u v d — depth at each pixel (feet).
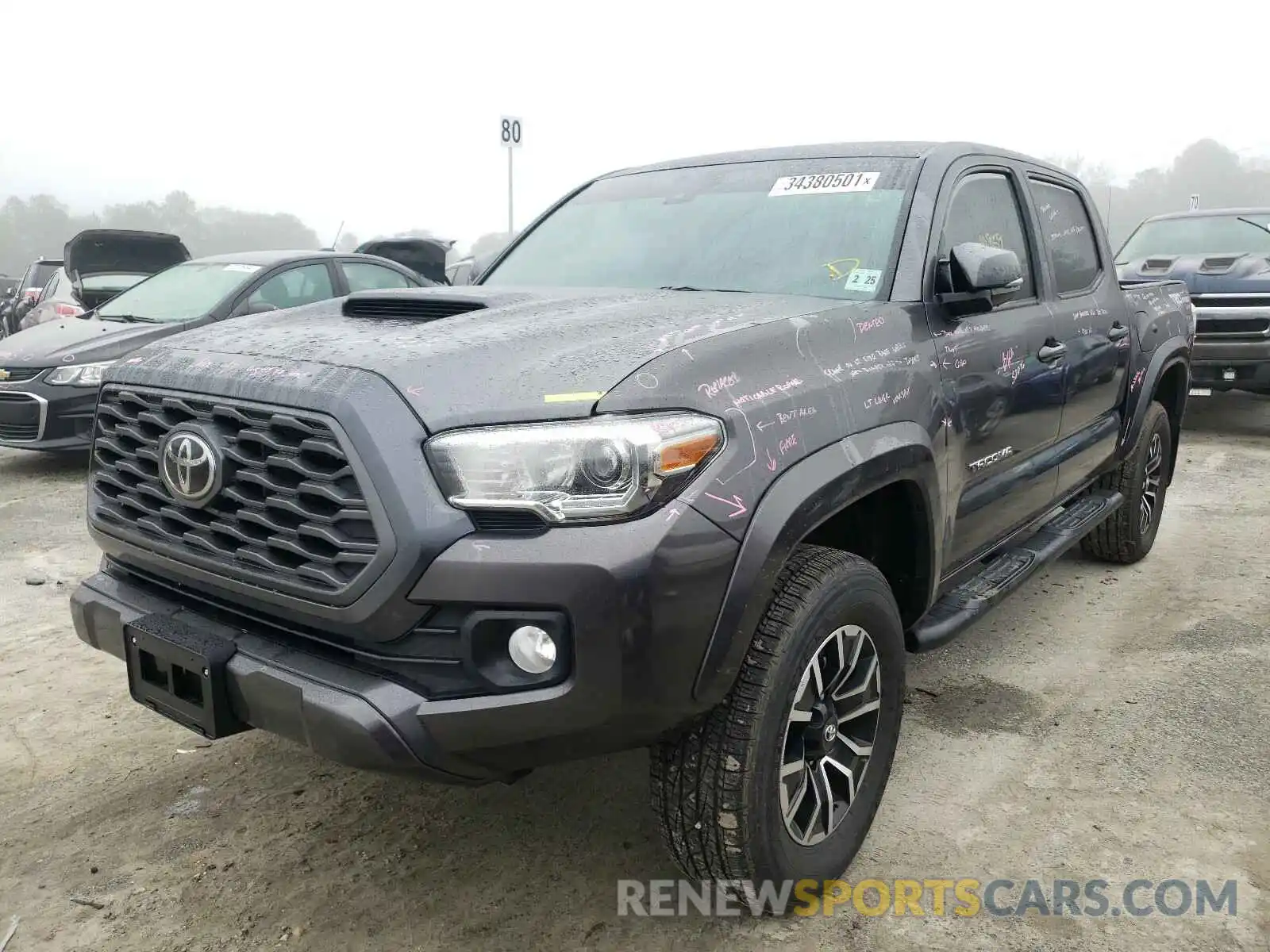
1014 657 13.05
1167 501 21.12
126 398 8.08
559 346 7.30
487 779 6.95
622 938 7.75
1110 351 13.66
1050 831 9.07
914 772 10.13
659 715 6.63
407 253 41.98
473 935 7.79
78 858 8.80
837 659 7.95
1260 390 27.94
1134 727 11.05
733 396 7.00
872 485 7.86
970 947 7.61
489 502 6.29
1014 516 11.57
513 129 38.37
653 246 10.97
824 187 10.68
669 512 6.44
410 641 6.56
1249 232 30.58
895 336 8.77
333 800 9.73
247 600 7.25
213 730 7.18
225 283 25.61
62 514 20.31
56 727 11.21
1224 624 14.08
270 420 6.89
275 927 7.89
